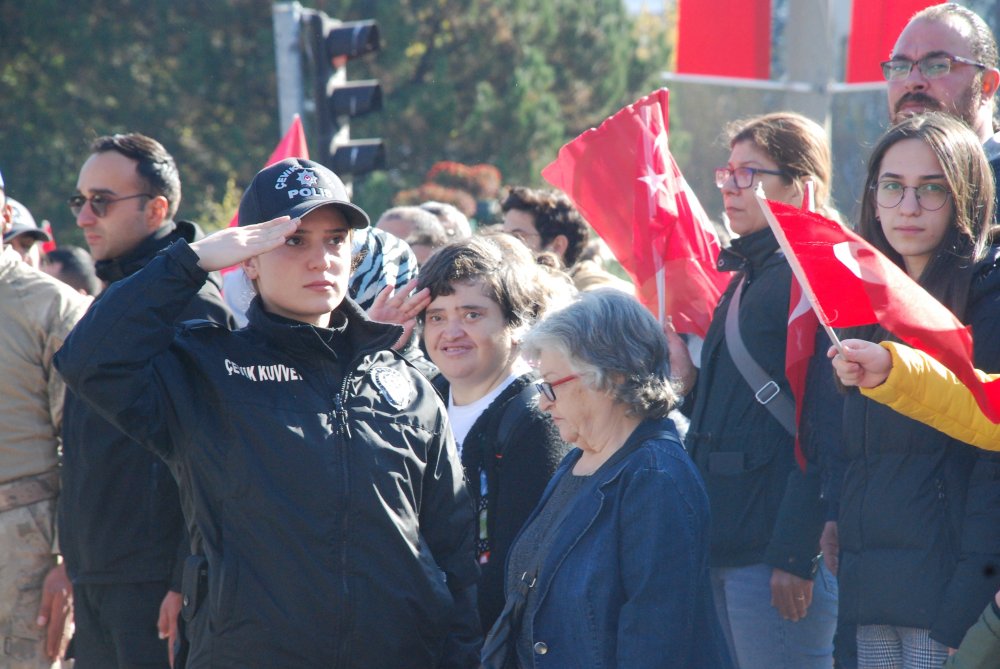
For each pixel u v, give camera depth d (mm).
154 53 39500
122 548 7656
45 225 15648
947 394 5191
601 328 5375
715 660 5105
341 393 5664
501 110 40469
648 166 8562
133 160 8523
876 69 13234
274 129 39188
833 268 5234
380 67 39688
